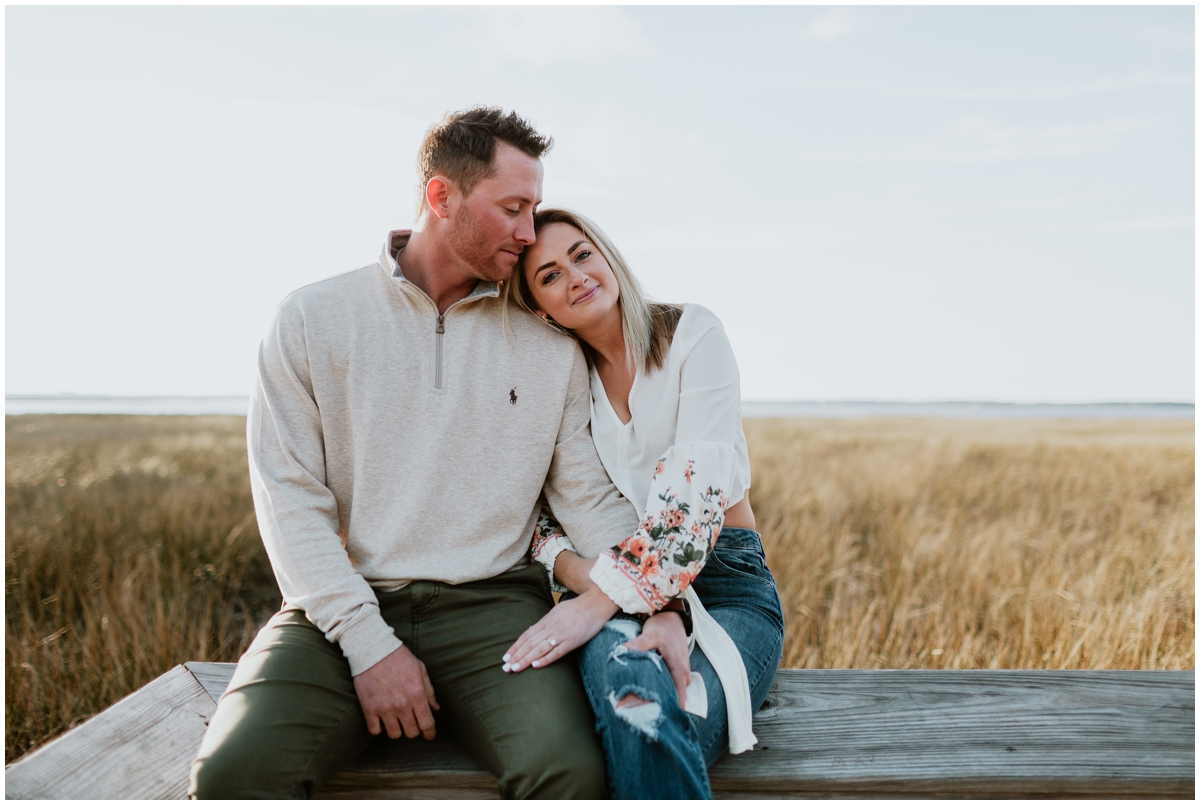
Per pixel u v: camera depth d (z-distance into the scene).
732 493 1.90
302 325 1.79
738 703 1.56
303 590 1.63
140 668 3.23
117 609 3.78
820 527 5.75
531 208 1.86
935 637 3.57
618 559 1.66
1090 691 1.78
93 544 5.07
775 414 64.44
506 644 1.64
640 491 1.89
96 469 8.92
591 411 1.99
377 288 1.86
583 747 1.42
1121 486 8.14
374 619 1.59
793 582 4.44
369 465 1.78
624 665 1.48
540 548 1.90
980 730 1.65
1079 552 5.12
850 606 4.11
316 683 1.52
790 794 1.55
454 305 1.86
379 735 1.66
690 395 1.84
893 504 6.98
